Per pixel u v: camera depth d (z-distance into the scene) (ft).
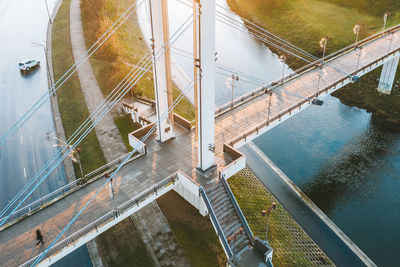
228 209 151.33
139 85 269.85
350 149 224.53
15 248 126.93
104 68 295.28
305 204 184.96
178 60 336.49
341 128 244.01
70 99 261.03
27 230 134.10
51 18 413.39
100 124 230.89
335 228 171.94
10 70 311.06
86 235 129.39
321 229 171.12
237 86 290.76
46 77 297.74
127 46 340.80
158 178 157.89
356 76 218.59
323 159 217.15
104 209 142.72
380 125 245.65
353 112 260.42
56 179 192.65
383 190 194.90
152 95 266.98
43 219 138.72
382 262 157.69
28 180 193.06
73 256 151.74
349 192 194.08
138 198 145.28
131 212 141.28
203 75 139.44
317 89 222.07
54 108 254.47
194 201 168.86
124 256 150.00
